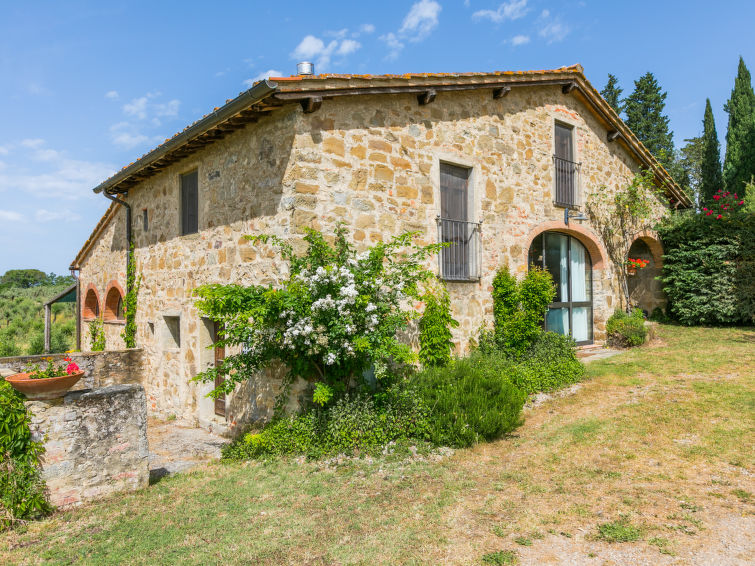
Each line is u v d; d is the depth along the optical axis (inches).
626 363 325.7
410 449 205.0
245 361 221.8
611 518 141.0
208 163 297.3
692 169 1231.5
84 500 174.1
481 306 309.7
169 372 343.9
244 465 212.4
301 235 225.6
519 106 344.2
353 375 234.5
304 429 213.3
